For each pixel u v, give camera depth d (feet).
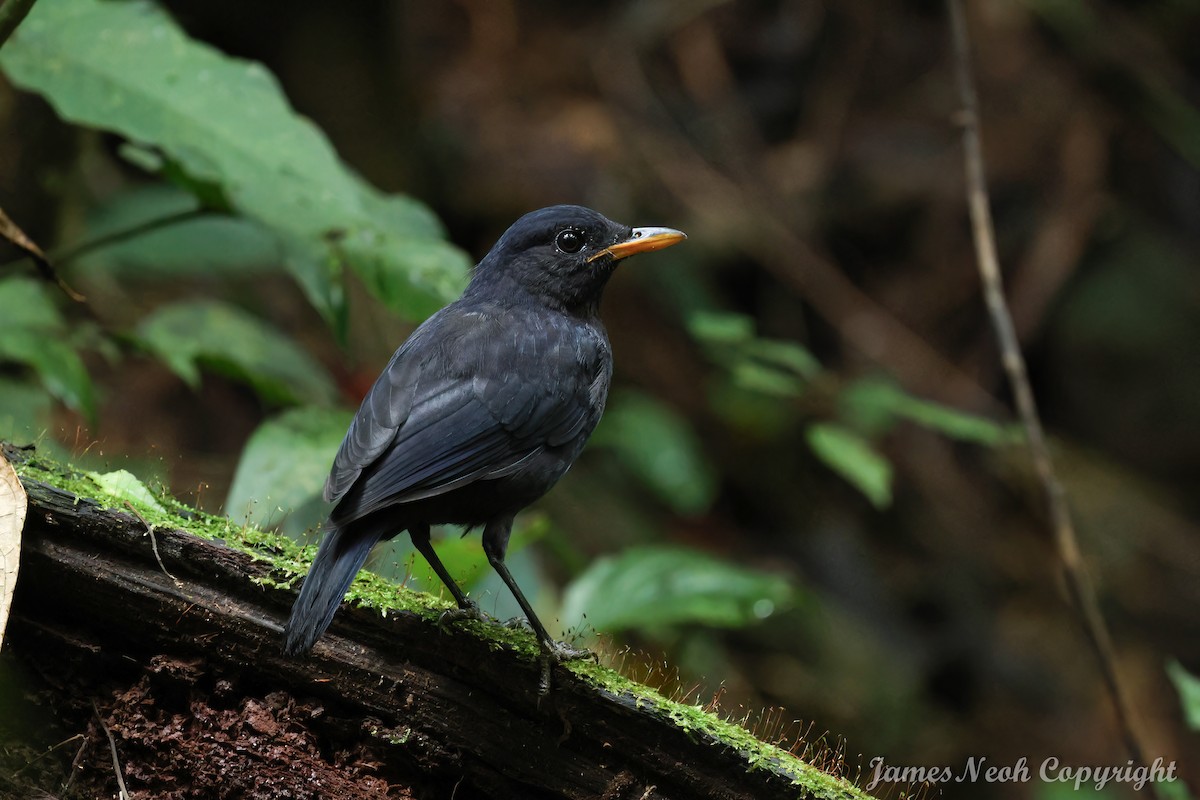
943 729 48.08
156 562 17.39
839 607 51.37
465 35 57.11
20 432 30.22
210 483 40.83
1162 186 61.62
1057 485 31.01
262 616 17.53
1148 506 57.93
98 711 17.60
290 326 45.27
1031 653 52.44
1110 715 49.85
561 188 54.19
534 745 17.97
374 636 17.81
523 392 20.99
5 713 17.29
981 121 59.88
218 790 17.67
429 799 18.12
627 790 18.01
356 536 18.19
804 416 53.83
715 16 59.88
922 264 58.13
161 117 25.05
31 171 39.96
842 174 58.34
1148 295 60.18
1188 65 61.52
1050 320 60.23
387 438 19.60
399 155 51.03
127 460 25.44
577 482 49.16
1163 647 53.57
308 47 47.85
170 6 44.47
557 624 28.45
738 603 27.96
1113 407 60.49
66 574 17.16
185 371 29.19
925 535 55.16
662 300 55.01
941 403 56.90
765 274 57.16
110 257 39.81
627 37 58.95
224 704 17.75
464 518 21.07
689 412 53.78
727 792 17.97
